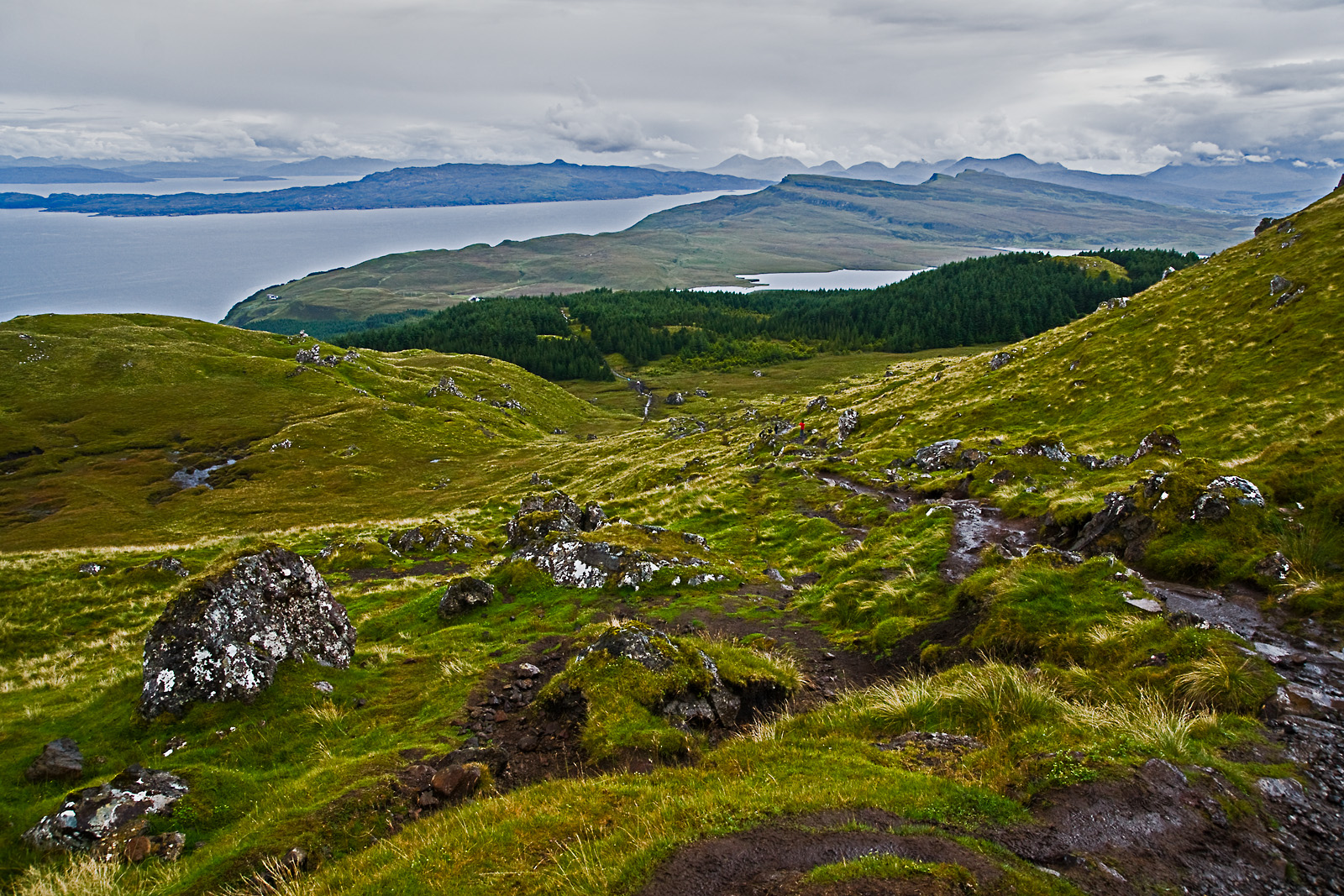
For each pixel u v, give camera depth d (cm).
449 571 3456
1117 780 885
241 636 1612
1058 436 4634
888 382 9575
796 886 715
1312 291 4969
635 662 1449
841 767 1034
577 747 1271
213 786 1238
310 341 14000
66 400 10475
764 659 1667
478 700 1534
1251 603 1507
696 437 8769
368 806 1116
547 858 867
